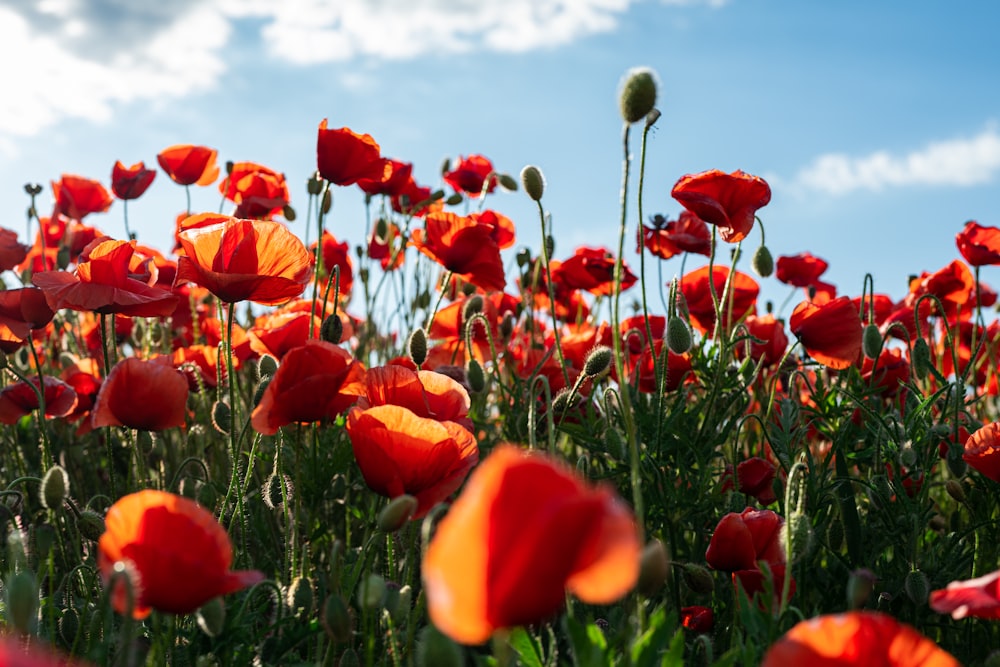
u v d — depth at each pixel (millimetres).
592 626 2033
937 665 1509
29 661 1171
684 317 4273
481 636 1321
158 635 2168
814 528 3574
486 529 1259
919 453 3816
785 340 4594
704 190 3717
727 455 4438
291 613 2662
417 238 4496
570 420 4359
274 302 3146
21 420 5156
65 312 6121
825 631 1538
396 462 2416
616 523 1321
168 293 3463
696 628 3082
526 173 3324
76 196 6059
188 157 5707
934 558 3600
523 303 6148
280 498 3436
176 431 4953
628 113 2438
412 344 3795
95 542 3047
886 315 5609
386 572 3818
